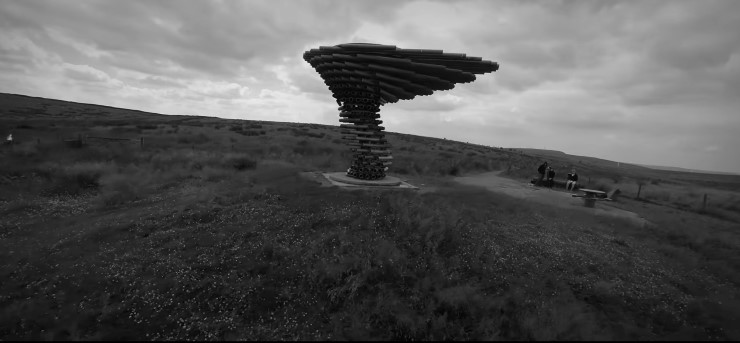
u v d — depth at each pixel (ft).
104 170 56.24
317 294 25.77
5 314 24.04
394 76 44.16
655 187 79.71
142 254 30.68
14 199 44.19
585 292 26.14
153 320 24.27
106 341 22.40
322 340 22.35
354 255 28.07
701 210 54.29
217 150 89.56
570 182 63.00
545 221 39.75
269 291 26.25
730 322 23.84
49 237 34.35
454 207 39.29
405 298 24.77
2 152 67.05
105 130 119.55
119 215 39.29
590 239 35.55
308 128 214.90
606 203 53.47
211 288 26.61
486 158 129.49
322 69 47.75
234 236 32.83
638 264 30.86
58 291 26.50
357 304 24.50
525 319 22.30
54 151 71.87
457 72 43.73
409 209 35.73
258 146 101.96
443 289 24.97
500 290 25.52
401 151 128.16
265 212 37.27
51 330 23.00
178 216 37.29
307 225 33.83
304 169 60.59
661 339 21.77
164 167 60.85
